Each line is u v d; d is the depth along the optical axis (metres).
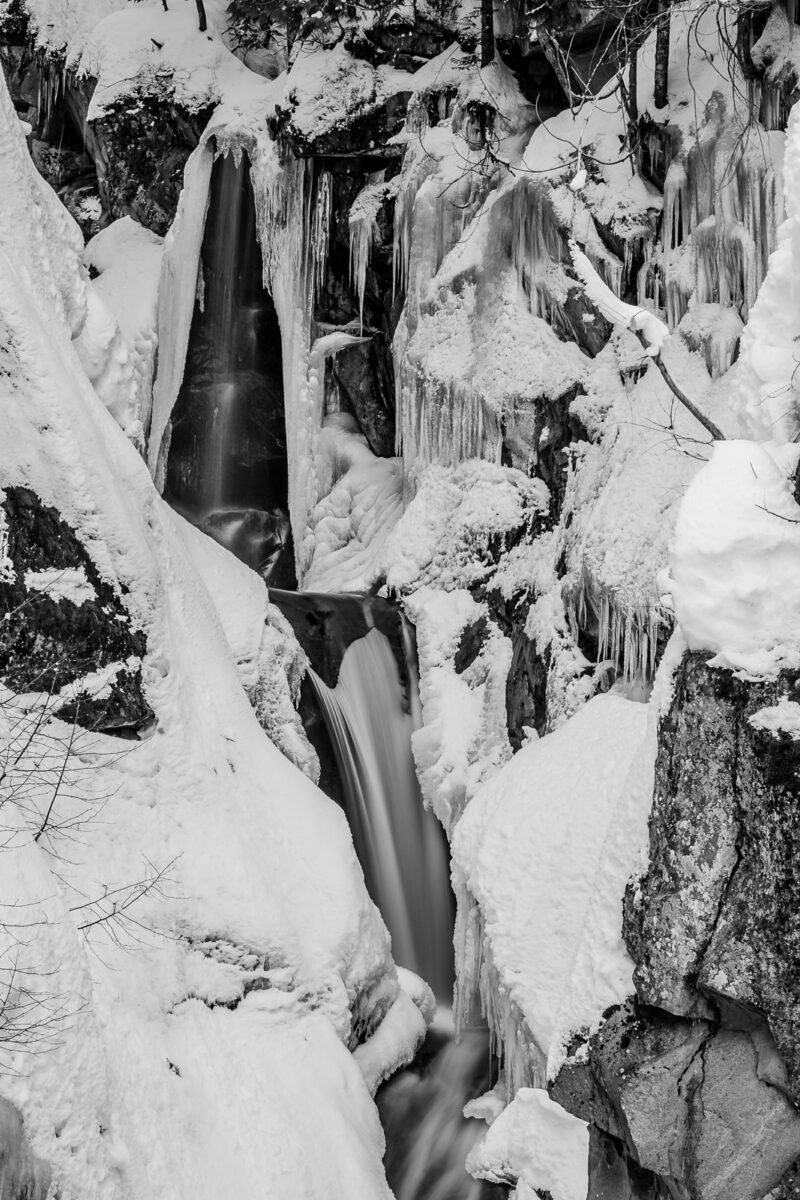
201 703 9.12
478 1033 9.64
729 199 10.44
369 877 10.95
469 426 12.34
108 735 8.41
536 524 11.66
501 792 8.64
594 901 5.68
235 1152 7.16
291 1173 7.30
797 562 5.02
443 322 12.80
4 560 8.14
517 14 12.75
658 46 11.02
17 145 9.28
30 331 8.66
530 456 11.83
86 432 8.77
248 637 10.36
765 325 5.43
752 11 10.17
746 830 4.99
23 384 8.56
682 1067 5.25
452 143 13.07
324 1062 8.17
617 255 11.53
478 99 12.95
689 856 5.14
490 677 11.30
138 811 8.23
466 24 13.82
